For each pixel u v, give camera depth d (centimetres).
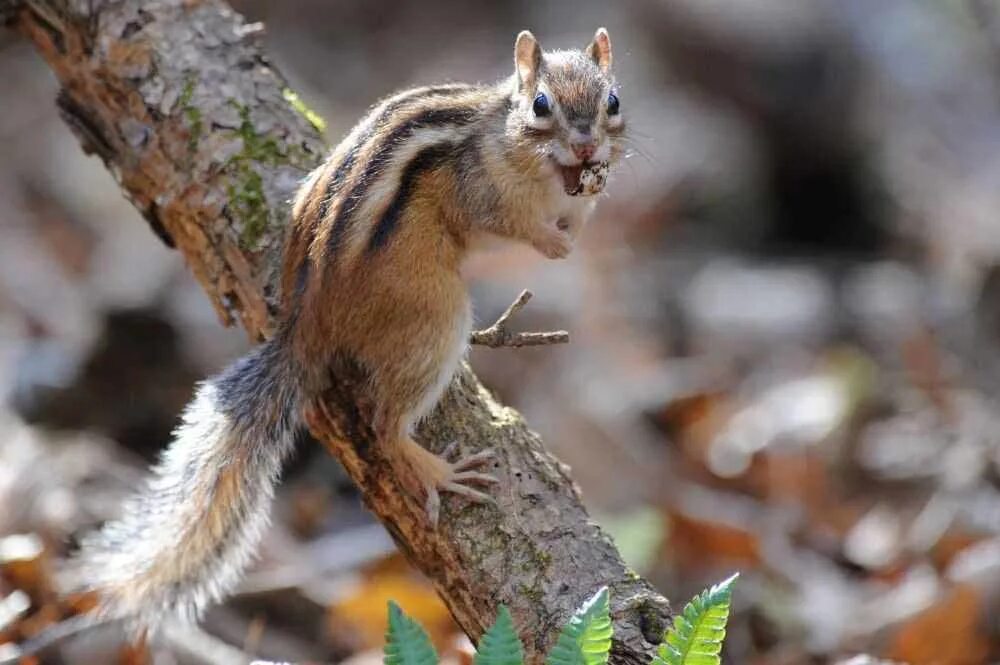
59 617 1055
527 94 980
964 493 1440
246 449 930
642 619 829
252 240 1004
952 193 2491
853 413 1608
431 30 3056
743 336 1950
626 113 1097
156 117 1060
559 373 1744
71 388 1468
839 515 1473
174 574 955
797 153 2486
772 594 1275
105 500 1272
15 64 2714
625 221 2378
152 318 1495
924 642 1200
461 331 934
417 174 938
